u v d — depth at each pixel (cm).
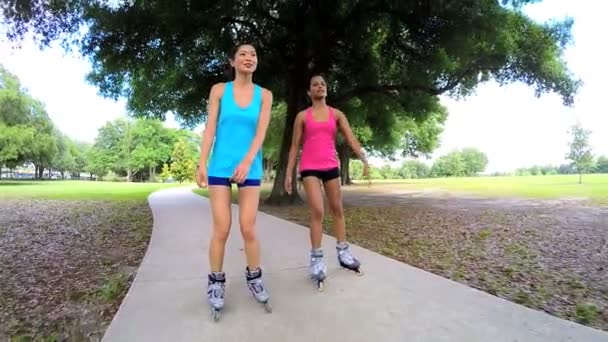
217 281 273
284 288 324
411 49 1234
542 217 955
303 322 253
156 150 6925
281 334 236
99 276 439
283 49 1325
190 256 453
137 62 1114
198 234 620
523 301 355
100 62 1157
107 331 240
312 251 346
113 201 1513
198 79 1262
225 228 273
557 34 1309
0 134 3791
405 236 690
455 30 1029
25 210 1179
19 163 4425
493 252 562
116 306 340
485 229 771
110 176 7831
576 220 899
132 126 7119
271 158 4078
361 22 1205
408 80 1348
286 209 1180
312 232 346
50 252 574
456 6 963
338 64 1418
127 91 1430
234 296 305
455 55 1105
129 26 1016
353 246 495
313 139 350
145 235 707
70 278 435
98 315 322
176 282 344
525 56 1268
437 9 960
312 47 1270
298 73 1328
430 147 3669
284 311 272
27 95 4169
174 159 4953
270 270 381
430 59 1193
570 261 510
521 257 531
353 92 1414
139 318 260
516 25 1261
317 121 351
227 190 274
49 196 1831
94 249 592
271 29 1316
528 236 692
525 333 236
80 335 285
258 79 1298
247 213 277
